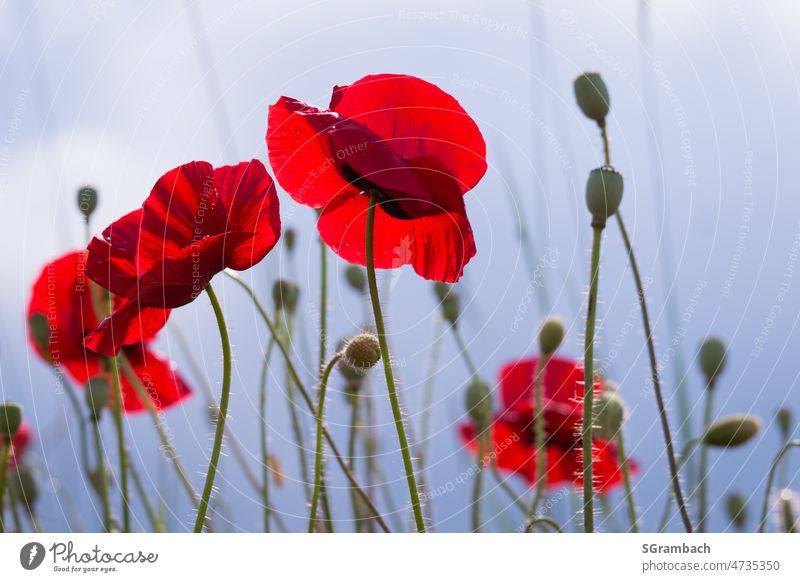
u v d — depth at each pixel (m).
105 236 0.95
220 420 0.93
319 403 0.96
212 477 0.92
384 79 0.96
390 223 0.98
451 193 0.94
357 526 1.02
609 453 1.06
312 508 0.96
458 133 0.96
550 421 1.12
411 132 0.96
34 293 1.05
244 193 0.95
